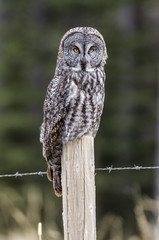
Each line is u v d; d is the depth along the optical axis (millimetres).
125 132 33000
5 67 32188
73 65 12117
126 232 30375
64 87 11969
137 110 33531
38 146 31406
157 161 31703
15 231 19328
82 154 10117
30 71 32594
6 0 32844
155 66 33594
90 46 12258
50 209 23484
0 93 31734
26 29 32594
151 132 33469
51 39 32312
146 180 33000
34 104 32250
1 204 27250
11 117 31266
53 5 32312
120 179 32844
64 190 10195
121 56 33094
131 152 33125
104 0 32156
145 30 34000
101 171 32719
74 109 11930
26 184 30625
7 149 30891
